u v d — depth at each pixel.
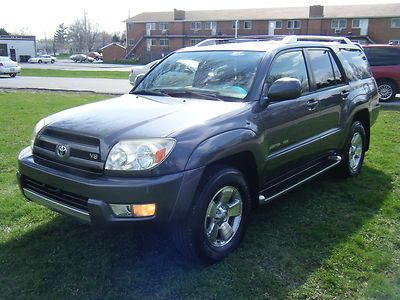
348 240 3.74
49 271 3.21
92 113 3.45
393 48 13.28
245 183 3.53
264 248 3.59
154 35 69.31
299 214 4.32
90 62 69.56
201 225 3.14
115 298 2.91
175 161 2.93
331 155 4.98
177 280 3.12
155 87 4.27
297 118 4.08
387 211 4.39
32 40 67.00
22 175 3.51
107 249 3.55
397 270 3.27
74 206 3.10
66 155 3.13
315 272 3.23
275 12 62.53
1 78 25.95
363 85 5.56
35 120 9.64
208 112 3.36
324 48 4.89
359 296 2.95
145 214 2.88
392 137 8.03
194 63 4.29
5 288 2.99
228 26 63.50
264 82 3.76
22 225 4.01
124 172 2.89
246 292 2.98
